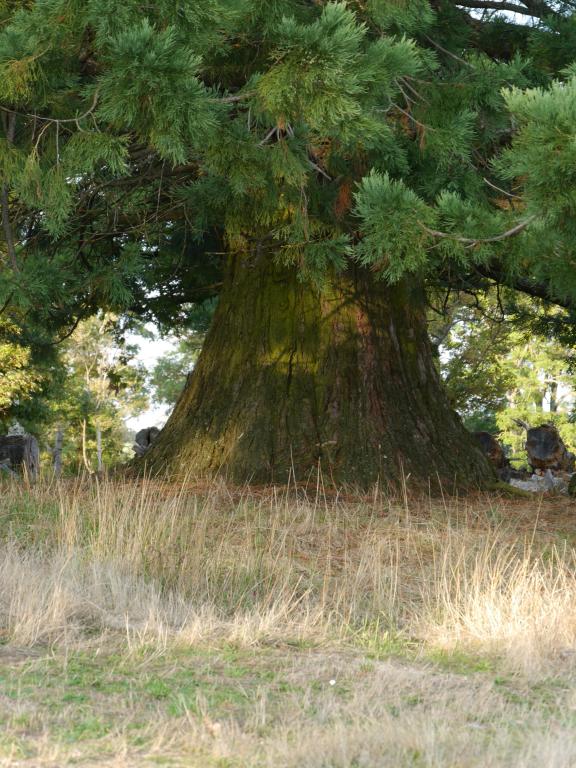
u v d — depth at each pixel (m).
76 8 7.18
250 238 13.18
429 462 13.30
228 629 6.90
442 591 7.81
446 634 6.95
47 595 7.09
